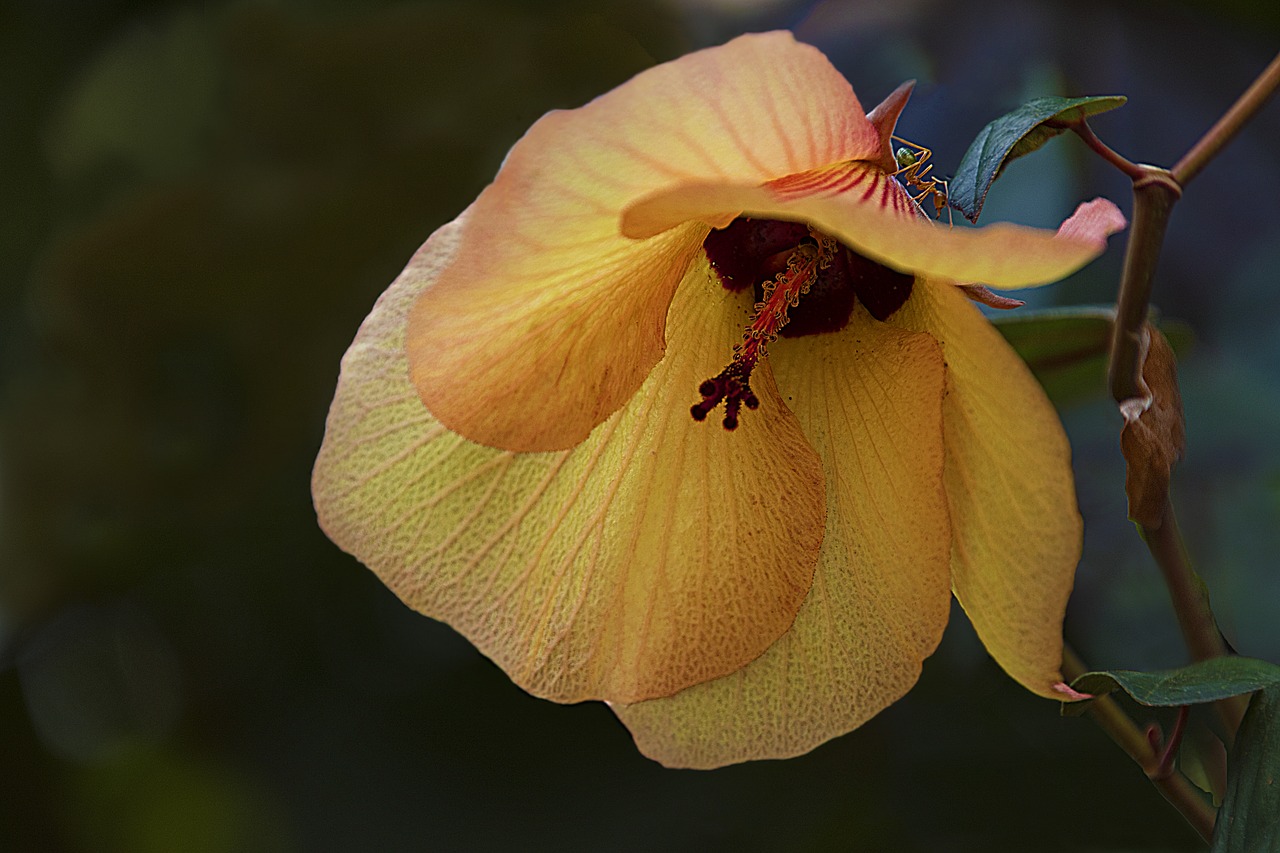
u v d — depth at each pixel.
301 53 0.52
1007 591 0.36
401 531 0.38
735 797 0.51
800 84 0.33
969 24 0.53
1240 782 0.37
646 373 0.37
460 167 0.53
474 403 0.36
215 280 0.53
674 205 0.33
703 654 0.38
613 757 0.52
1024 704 0.51
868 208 0.33
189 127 0.53
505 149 0.53
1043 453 0.34
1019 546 0.35
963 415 0.36
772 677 0.38
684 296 0.38
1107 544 0.51
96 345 0.53
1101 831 0.50
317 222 0.53
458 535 0.38
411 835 0.52
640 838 0.51
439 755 0.53
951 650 0.51
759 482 0.38
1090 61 0.52
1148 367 0.38
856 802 0.51
